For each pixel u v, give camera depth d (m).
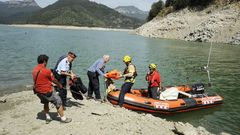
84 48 43.50
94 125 9.09
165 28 82.56
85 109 10.78
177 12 89.00
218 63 29.52
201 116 12.93
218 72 24.19
